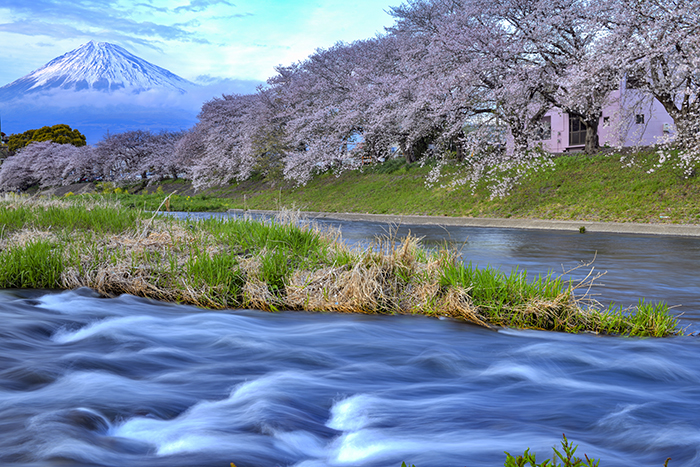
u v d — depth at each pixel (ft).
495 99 81.97
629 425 11.44
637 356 16.83
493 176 89.76
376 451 10.11
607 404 12.85
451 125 93.97
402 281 25.27
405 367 15.85
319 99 139.03
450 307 23.04
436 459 9.67
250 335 18.97
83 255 28.76
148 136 250.16
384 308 24.13
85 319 20.83
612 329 20.58
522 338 19.42
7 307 21.81
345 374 15.08
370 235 57.52
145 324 20.39
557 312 21.59
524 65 80.59
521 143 83.51
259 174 173.88
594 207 69.62
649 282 29.19
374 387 14.02
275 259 26.94
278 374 14.89
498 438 10.74
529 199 79.00
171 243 31.32
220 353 17.02
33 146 280.92
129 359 15.98
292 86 146.82
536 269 33.32
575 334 20.15
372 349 17.61
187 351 17.16
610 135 79.41
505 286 22.68
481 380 14.74
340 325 21.04
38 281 26.91
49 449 9.55
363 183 122.21
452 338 19.29
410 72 104.22
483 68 80.23
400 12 114.11
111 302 24.12
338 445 10.48
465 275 23.94
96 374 14.35
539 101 90.27
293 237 30.86
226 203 142.92
